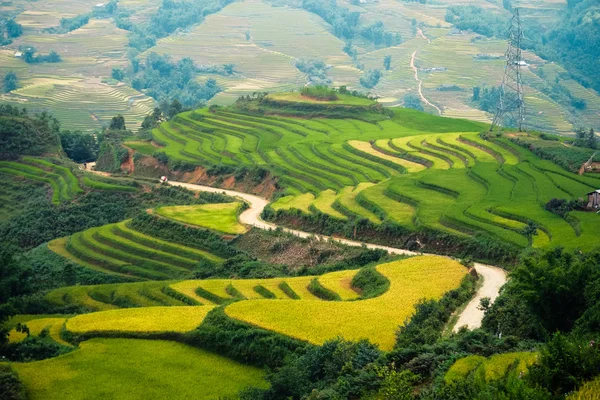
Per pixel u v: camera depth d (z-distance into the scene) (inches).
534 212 3452.3
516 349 1779.0
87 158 6865.2
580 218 3255.4
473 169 4340.6
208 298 3011.8
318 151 5246.1
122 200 5022.1
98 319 2645.2
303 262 3526.1
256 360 2246.6
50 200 5078.7
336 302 2522.1
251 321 2373.3
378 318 2348.7
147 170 5821.9
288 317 2390.5
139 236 4188.0
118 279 3774.6
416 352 1891.0
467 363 1670.8
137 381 2160.4
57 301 3280.0
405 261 2970.0
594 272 1978.3
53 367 2266.2
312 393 1812.3
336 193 4421.8
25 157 5782.5
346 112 6505.9
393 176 4490.7
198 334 2385.6
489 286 2760.8
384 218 3713.1
